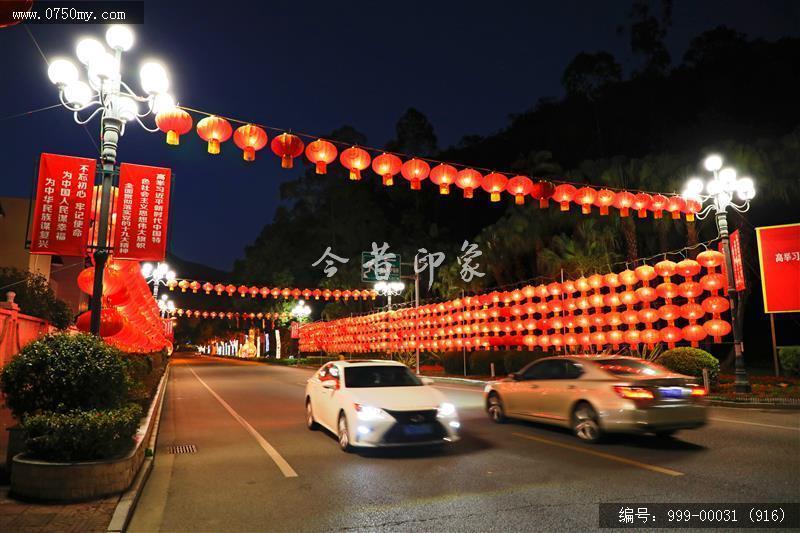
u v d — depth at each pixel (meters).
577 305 20.95
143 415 11.32
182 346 142.50
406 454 8.68
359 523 5.46
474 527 5.29
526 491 6.45
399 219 64.56
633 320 19.02
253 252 74.06
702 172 26.28
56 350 7.41
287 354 76.31
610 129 46.97
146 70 9.86
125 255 10.42
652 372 9.62
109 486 6.22
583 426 9.44
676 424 8.80
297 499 6.33
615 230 29.20
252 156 10.95
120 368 7.79
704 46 43.59
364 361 10.43
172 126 10.14
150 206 10.70
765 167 25.55
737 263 18.70
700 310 17.48
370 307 57.38
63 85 9.65
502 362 30.81
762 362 31.98
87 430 6.34
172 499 6.45
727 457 8.07
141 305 18.34
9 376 7.19
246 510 5.96
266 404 17.08
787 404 14.66
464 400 17.47
